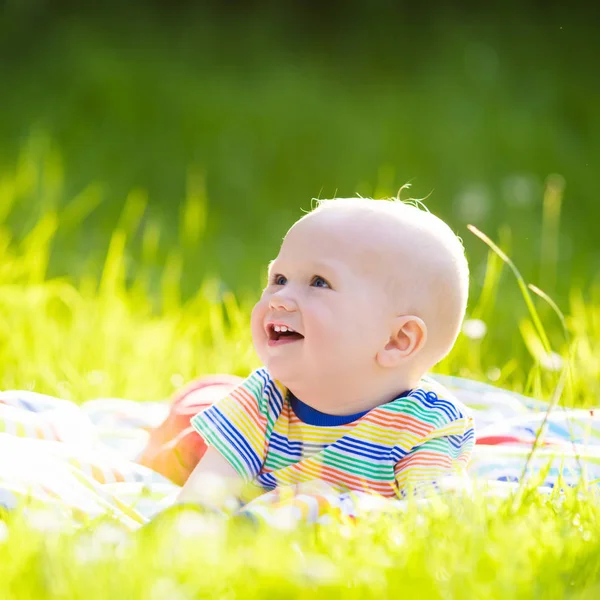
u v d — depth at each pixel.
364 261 3.14
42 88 12.00
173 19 13.94
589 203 10.80
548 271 7.86
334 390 3.17
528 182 10.80
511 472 3.51
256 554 2.33
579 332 5.54
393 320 3.16
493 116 12.41
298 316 3.13
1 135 10.86
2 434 3.19
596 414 4.04
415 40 13.98
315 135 11.79
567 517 2.88
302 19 14.21
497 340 6.03
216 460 3.16
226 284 7.96
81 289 6.94
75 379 5.19
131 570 2.24
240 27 14.00
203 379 4.04
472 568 2.36
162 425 3.84
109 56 12.67
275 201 10.77
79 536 2.50
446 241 3.27
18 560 2.29
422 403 3.17
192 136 11.57
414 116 12.34
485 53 13.71
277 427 3.24
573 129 12.38
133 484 3.27
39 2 13.41
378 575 2.31
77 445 3.62
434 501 2.72
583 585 2.44
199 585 2.23
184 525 2.51
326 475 3.09
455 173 11.17
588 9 14.48
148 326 6.07
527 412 4.19
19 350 5.43
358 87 13.06
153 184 10.66
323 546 2.51
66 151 10.83
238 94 12.48
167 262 8.17
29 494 2.76
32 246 6.77
